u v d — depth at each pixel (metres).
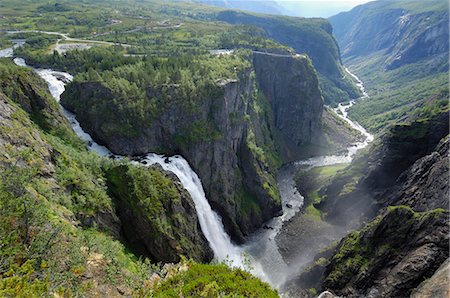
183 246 72.94
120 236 64.44
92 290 35.47
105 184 69.75
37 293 25.95
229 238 99.50
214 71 113.94
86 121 89.06
